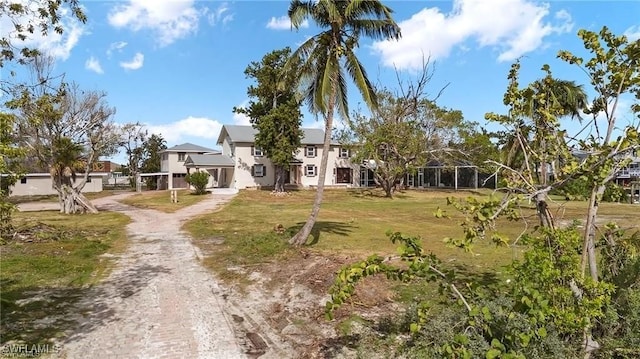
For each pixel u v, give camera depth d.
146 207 27.16
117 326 6.11
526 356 3.93
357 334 5.67
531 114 5.29
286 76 12.74
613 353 4.40
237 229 16.20
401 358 4.85
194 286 8.24
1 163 4.46
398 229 16.44
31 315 6.45
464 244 4.32
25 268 9.16
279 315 6.62
